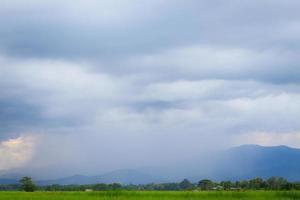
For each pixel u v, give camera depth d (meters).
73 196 55.69
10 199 51.53
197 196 54.28
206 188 95.38
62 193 60.91
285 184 84.56
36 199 51.62
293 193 52.75
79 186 111.12
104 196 55.88
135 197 53.66
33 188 104.12
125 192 59.31
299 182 84.31
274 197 51.94
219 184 98.56
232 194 54.16
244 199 50.31
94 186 110.00
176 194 56.81
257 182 94.56
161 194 57.06
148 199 50.84
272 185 91.31
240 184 95.25
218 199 50.53
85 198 52.34
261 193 54.25
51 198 52.66
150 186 156.75
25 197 54.12
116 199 51.06
